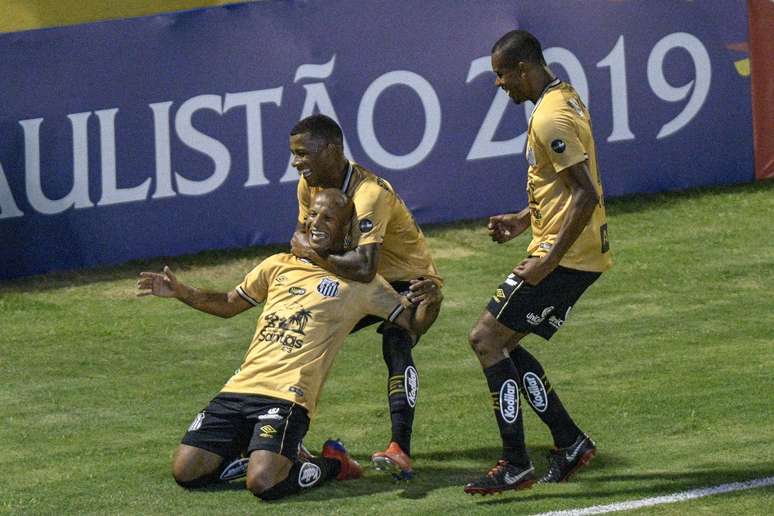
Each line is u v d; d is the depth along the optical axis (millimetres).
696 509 20516
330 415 26250
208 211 37469
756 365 28062
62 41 35875
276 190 37812
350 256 22000
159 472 23203
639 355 29266
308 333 22031
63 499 21906
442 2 38188
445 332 31781
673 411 25375
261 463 21219
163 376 29281
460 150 38875
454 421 25625
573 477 22250
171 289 22766
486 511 20750
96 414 26766
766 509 20422
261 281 23016
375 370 29172
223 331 32562
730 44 40344
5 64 35594
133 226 36969
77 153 36375
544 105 21156
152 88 36625
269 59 37281
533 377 22109
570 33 39219
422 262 23688
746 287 34062
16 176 36125
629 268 35750
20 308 34469
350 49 37812
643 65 39844
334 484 22297
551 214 21422
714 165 40812
